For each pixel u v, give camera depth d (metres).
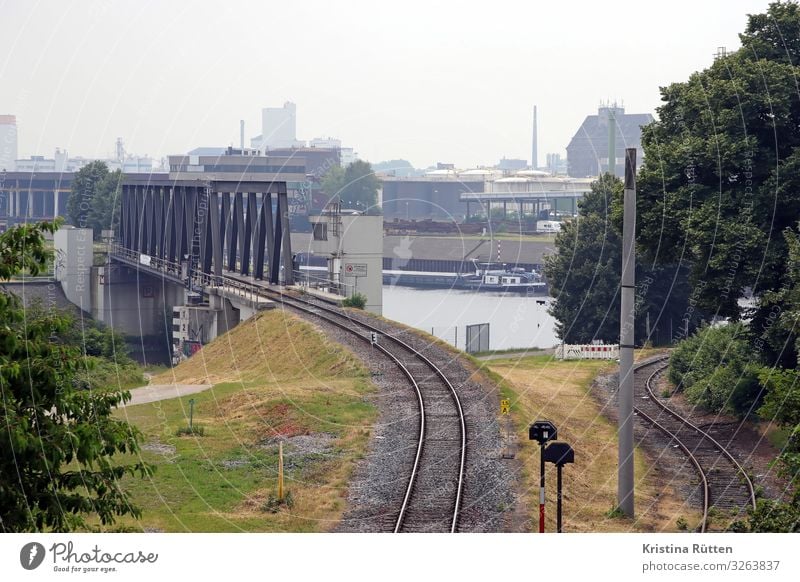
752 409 61.56
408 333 86.88
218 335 130.12
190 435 53.38
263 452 49.16
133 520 38.06
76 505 27.59
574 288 119.06
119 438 28.41
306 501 40.53
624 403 41.75
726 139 61.97
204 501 41.03
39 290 172.25
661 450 55.72
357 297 113.94
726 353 70.38
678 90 69.38
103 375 78.19
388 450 48.12
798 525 34.62
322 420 54.72
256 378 78.44
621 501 41.34
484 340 119.56
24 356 26.89
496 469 44.44
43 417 26.80
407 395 61.50
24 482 27.05
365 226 128.00
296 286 132.62
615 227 68.19
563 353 101.38
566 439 54.72
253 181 140.62
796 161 60.56
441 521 36.94
